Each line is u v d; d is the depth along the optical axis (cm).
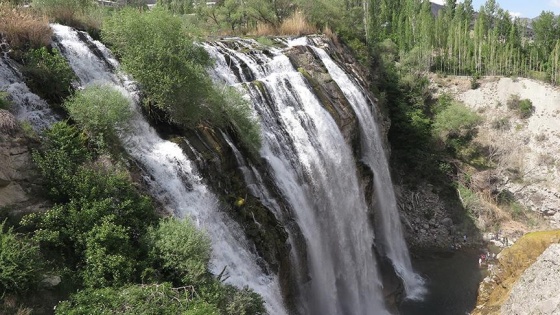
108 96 1761
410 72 6431
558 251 2228
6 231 1308
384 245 3738
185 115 2091
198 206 1842
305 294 2397
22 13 2133
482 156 5666
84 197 1480
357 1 7225
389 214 3975
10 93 1634
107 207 1476
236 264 1828
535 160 5716
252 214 2078
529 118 6272
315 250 2555
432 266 4031
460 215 4781
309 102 3058
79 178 1506
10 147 1431
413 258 4184
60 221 1408
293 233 2328
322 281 2592
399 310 3247
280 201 2353
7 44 1855
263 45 3669
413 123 5334
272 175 2414
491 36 7856
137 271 1412
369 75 4928
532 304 2188
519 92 6631
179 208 1758
